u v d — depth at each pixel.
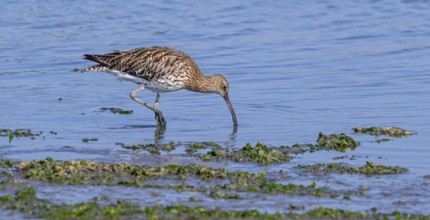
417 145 16.47
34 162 13.87
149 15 31.12
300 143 16.67
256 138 17.22
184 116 19.45
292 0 33.41
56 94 21.41
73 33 28.64
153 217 11.13
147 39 27.98
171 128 18.25
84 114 19.36
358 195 12.98
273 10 32.12
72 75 23.64
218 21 30.47
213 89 19.89
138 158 15.20
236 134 17.64
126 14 31.14
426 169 14.70
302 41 27.89
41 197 12.21
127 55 19.66
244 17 31.06
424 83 22.19
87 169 13.74
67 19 30.20
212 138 17.25
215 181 13.45
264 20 30.78
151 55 19.58
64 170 13.59
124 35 28.50
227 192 12.80
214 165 14.69
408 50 26.45
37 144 16.28
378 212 12.07
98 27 29.44
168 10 31.81
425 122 18.41
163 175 13.66
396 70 23.81
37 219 11.16
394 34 28.80
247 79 23.17
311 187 13.24
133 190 12.73
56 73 23.81
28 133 17.20
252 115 19.44
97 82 22.89
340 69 24.08
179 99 21.25
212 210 11.73
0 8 31.19
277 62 25.08
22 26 29.20
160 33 28.80
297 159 15.27
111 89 22.17
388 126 18.08
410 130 17.75
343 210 11.94
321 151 15.96
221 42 27.78
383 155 15.71
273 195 12.74
